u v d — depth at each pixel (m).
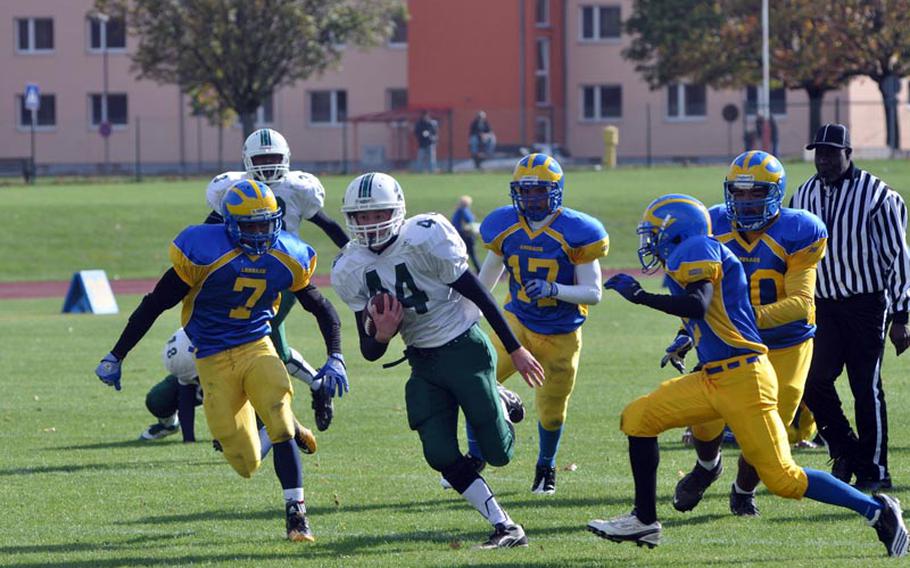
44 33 144.62
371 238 17.70
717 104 134.50
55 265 76.62
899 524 16.58
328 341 18.91
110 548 18.09
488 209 87.56
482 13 134.62
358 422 29.19
